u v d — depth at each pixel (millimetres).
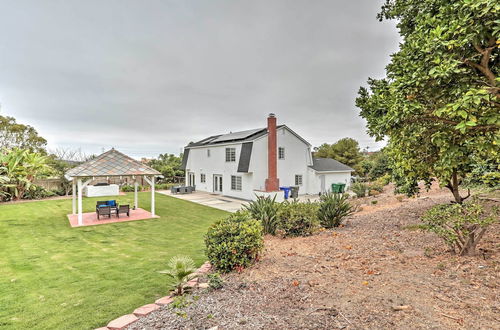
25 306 4324
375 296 3350
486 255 4352
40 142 30531
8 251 7848
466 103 3146
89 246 8461
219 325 3055
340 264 4742
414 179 7344
